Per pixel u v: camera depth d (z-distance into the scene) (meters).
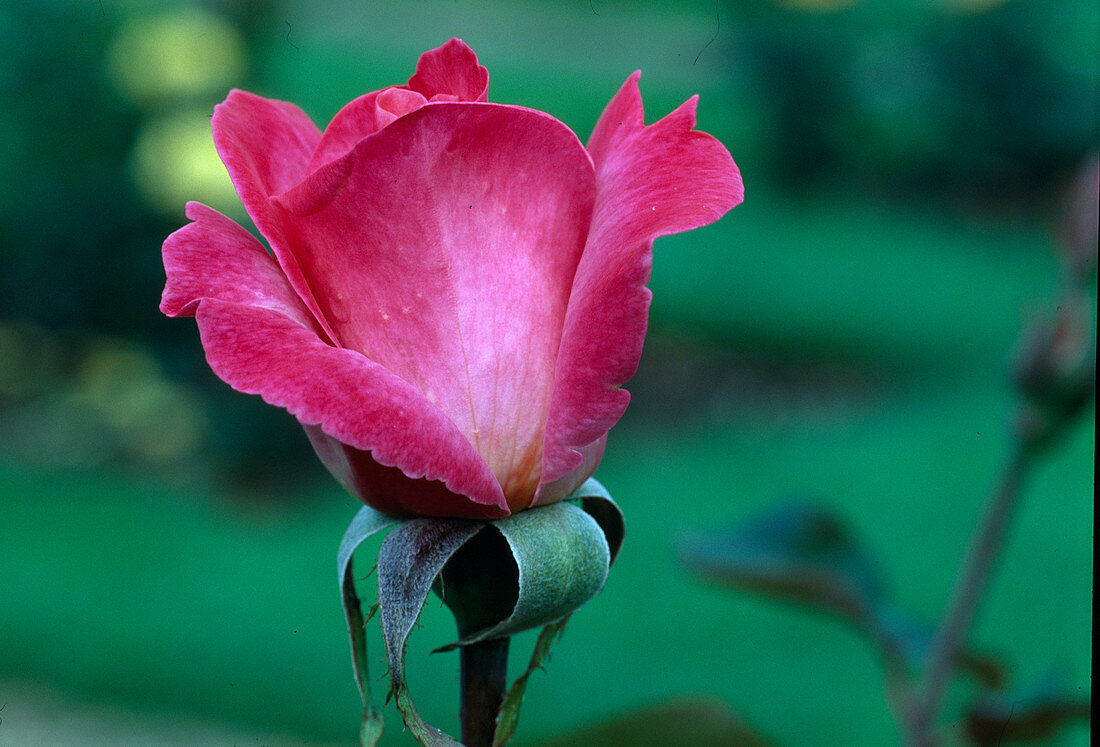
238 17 3.12
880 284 4.46
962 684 1.14
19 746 1.76
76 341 3.51
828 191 6.09
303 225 0.47
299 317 0.47
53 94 3.23
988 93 5.85
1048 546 2.05
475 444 0.47
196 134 3.11
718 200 0.46
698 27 7.55
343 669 1.97
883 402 3.43
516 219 0.47
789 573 0.67
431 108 0.46
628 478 2.90
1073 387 0.60
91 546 2.55
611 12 7.84
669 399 3.60
